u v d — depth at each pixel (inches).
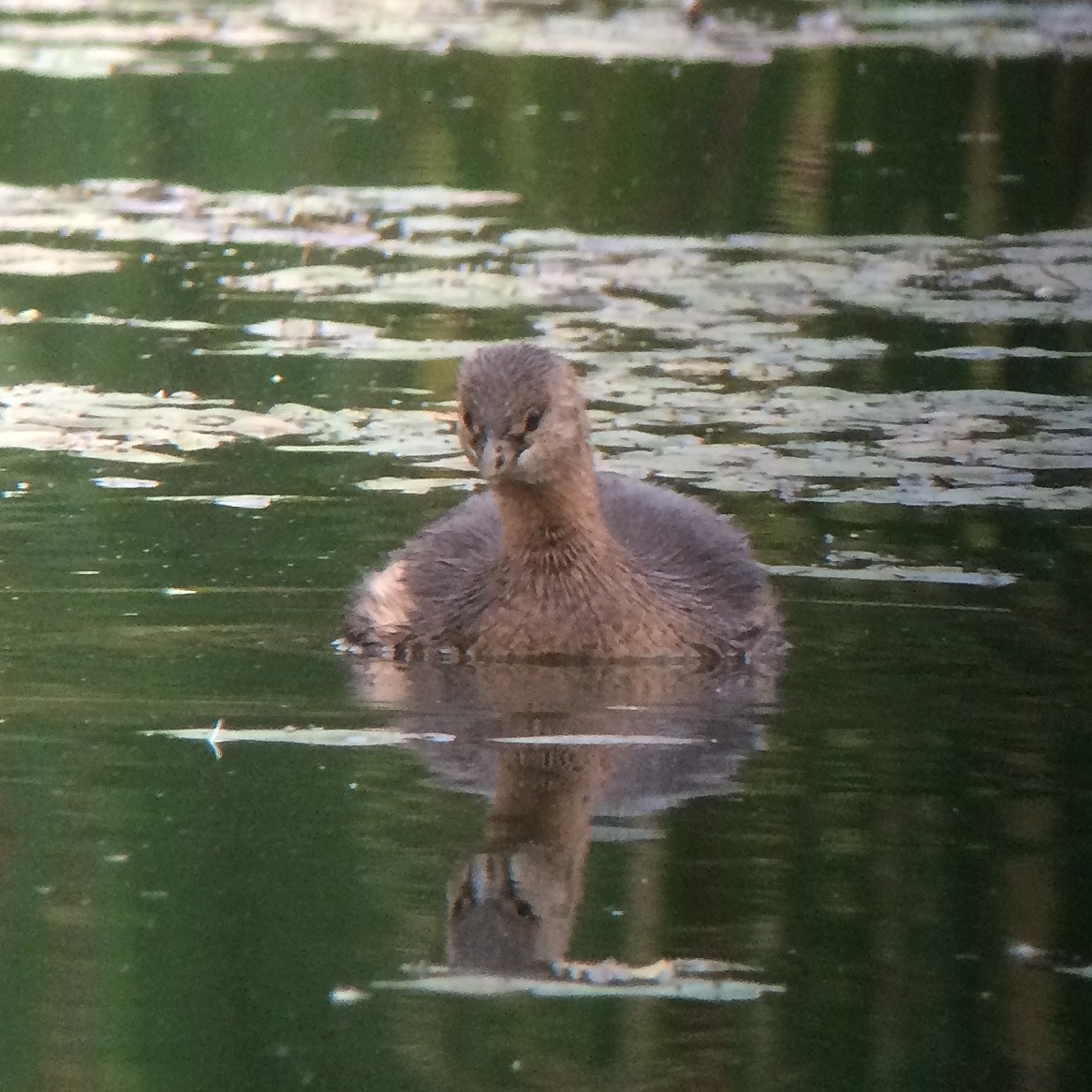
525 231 850.8
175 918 335.3
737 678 447.2
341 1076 294.5
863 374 684.1
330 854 353.1
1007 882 346.0
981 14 1092.5
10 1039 306.0
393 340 714.8
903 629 470.6
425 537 509.0
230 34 1093.1
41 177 929.5
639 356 699.4
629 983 318.7
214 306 750.5
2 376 668.1
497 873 346.3
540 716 420.5
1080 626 471.2
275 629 469.4
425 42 1059.9
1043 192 887.1
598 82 973.2
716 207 876.6
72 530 532.7
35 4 1198.9
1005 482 581.3
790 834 361.4
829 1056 299.1
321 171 921.5
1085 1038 306.5
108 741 401.4
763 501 565.9
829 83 958.4
